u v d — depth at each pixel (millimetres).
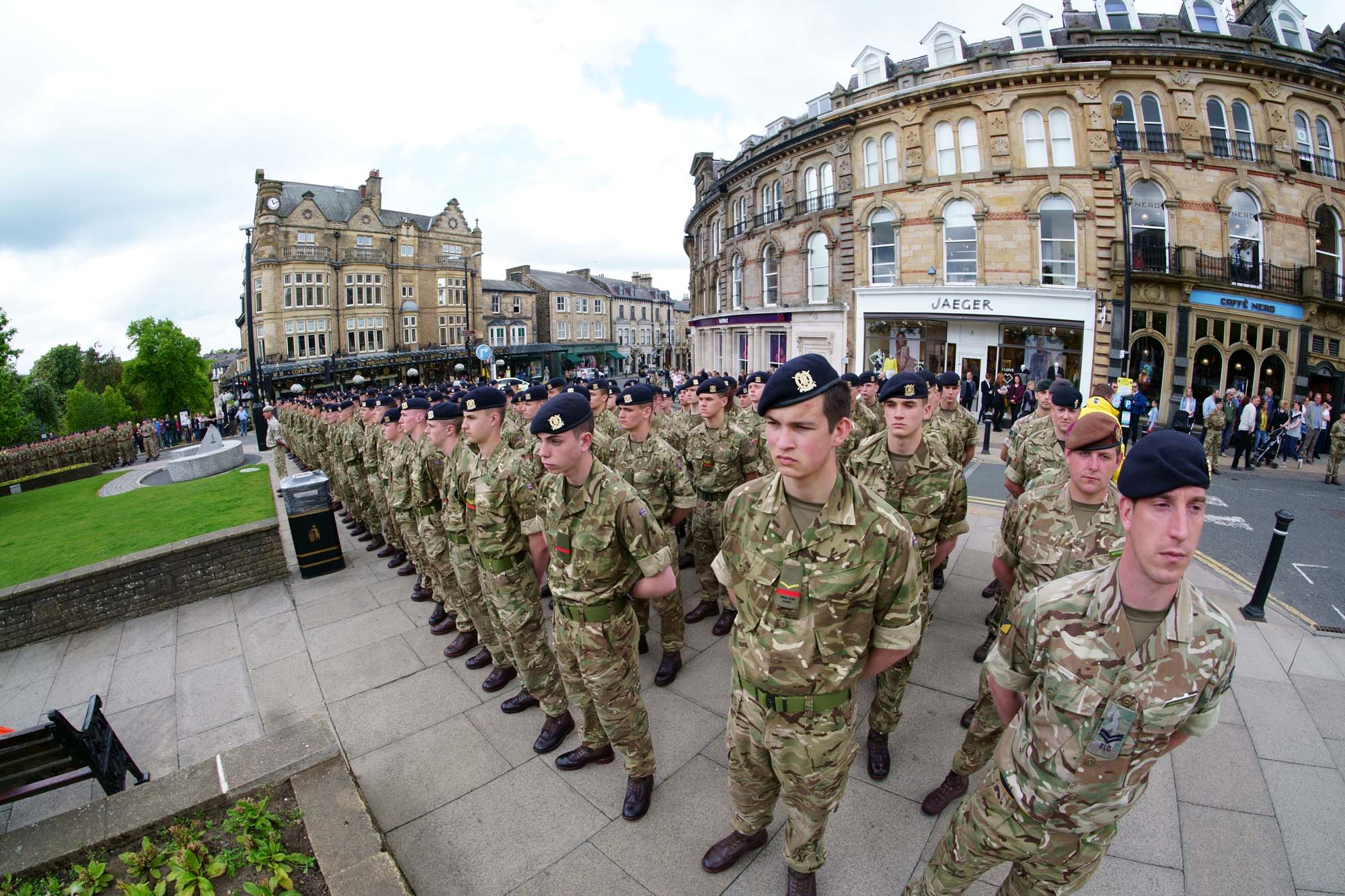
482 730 4488
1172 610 1914
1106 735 1984
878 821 3412
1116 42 18844
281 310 40438
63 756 3424
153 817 3094
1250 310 18734
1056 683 2062
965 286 19906
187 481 15766
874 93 21812
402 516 6578
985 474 12391
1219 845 3154
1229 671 1929
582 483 3355
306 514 7656
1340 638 5207
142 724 4801
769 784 2873
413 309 46594
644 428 5246
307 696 5055
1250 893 2879
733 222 29531
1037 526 3383
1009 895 2451
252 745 3531
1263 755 3799
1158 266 18562
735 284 29578
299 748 3498
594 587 3338
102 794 4273
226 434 34781
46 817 4059
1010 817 2240
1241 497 11016
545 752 4184
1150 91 18531
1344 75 19344
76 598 6492
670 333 82062
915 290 20766
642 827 3484
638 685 3520
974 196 19656
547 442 3170
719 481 5672
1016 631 2236
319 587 7422
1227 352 18797
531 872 3207
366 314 44312
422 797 3809
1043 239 19250
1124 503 1887
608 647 3355
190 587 7102
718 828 3451
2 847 2934
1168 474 1713
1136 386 17156
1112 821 2131
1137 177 18359
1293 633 5332
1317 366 19547
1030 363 19875
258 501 11383
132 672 5617
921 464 3906
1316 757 3762
